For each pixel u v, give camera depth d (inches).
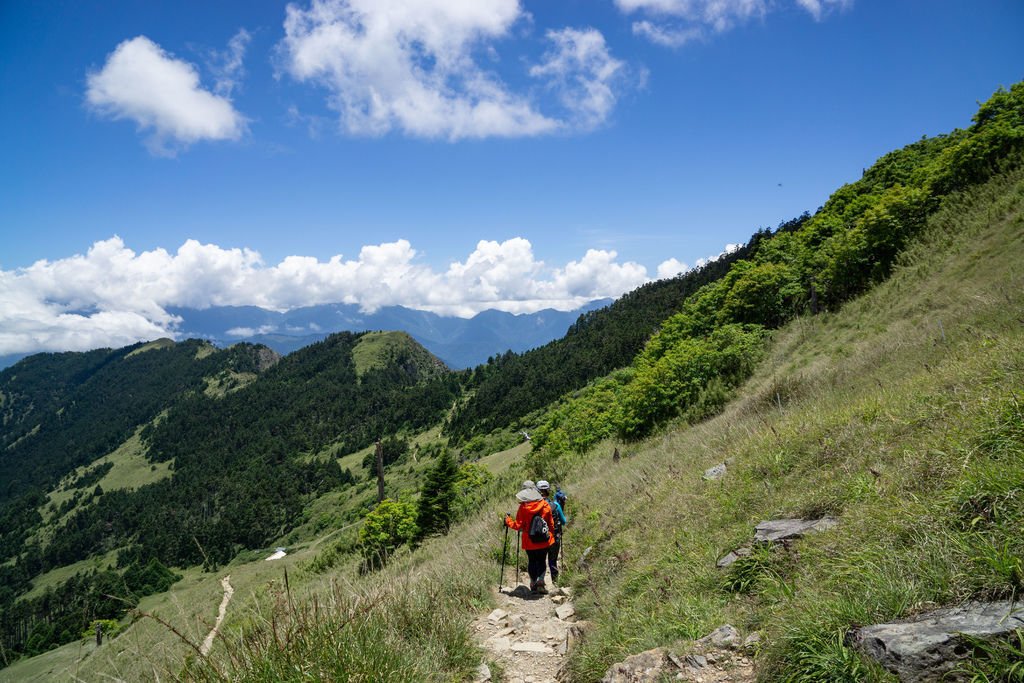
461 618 207.9
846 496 179.6
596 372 5477.4
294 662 127.0
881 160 1535.4
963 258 699.4
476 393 7504.9
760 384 773.3
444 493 1043.3
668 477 361.7
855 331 752.3
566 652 191.0
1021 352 202.2
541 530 281.1
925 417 193.3
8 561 6835.6
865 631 112.1
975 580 111.7
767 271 1139.9
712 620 162.1
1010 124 919.7
